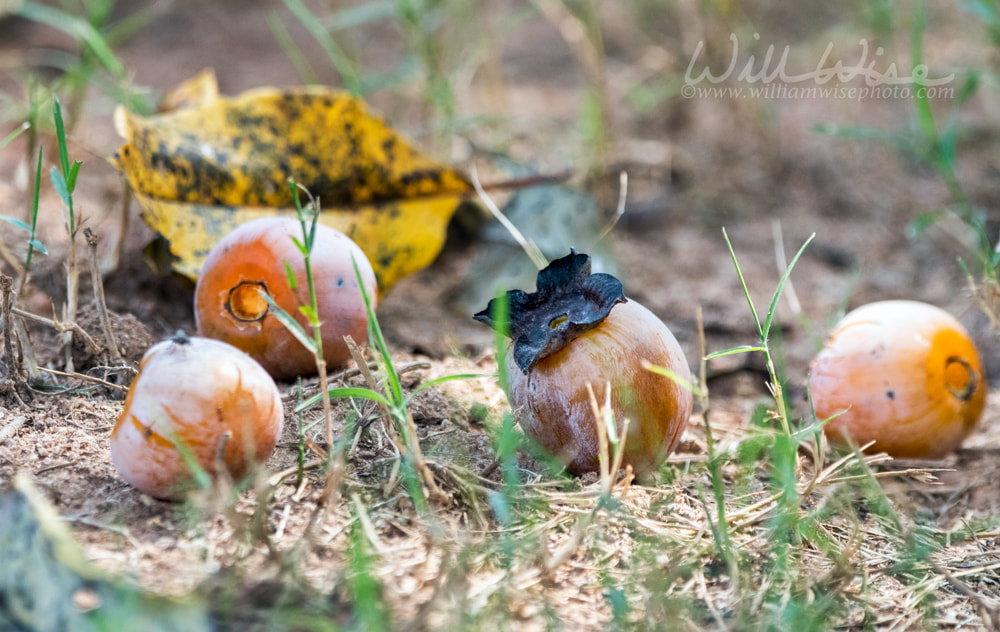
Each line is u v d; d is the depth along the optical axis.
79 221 2.60
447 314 2.70
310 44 4.04
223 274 2.60
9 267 2.65
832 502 2.58
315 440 2.58
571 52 4.18
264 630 2.52
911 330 2.60
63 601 2.52
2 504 2.53
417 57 2.79
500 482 2.57
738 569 2.55
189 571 2.53
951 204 2.91
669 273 2.75
